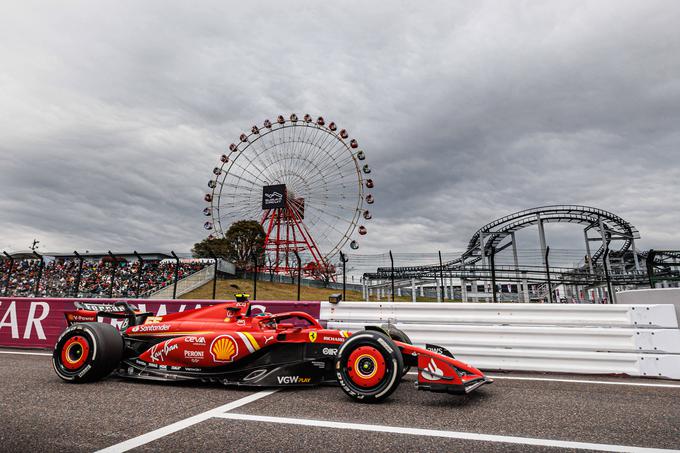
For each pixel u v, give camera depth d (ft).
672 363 16.63
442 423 9.89
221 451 7.82
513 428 9.46
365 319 21.74
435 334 20.18
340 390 14.16
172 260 125.70
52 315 28.45
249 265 141.79
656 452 7.86
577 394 13.60
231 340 14.76
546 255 34.60
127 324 18.25
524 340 18.71
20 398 12.45
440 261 45.98
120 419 10.14
